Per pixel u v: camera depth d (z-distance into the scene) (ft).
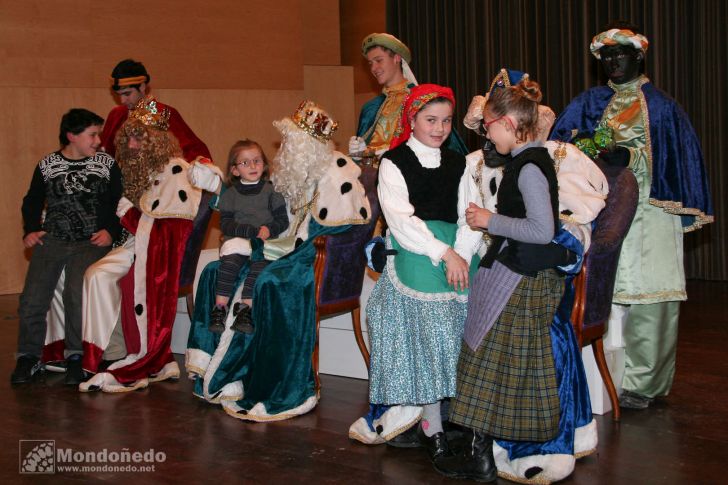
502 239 8.89
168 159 14.32
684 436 10.68
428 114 9.49
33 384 14.16
